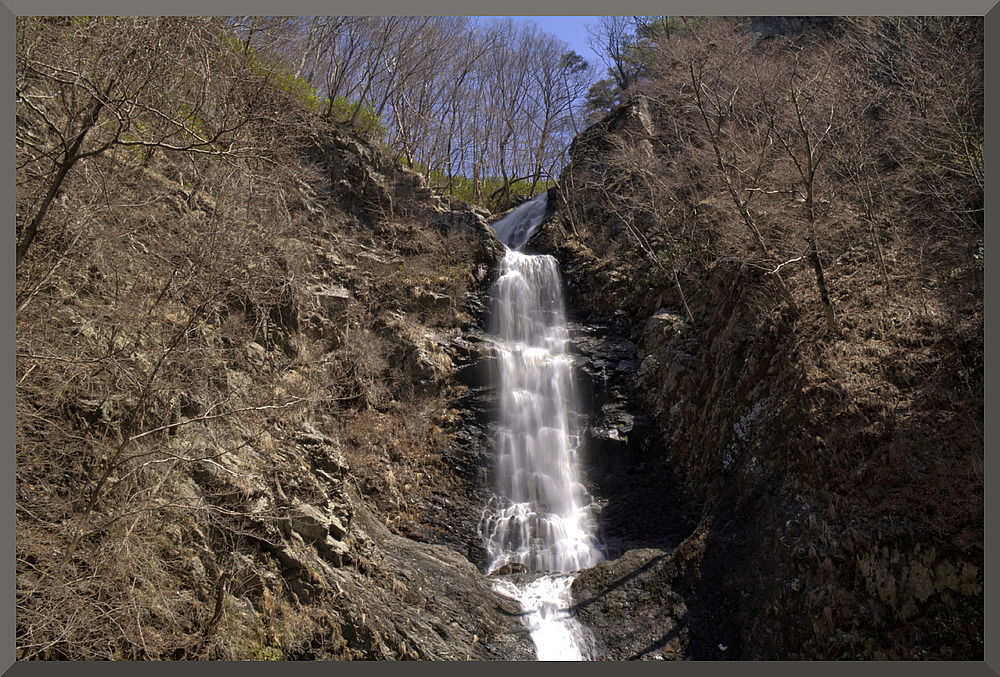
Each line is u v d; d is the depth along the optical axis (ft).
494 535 53.72
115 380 31.71
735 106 69.26
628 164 79.87
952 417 39.47
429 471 57.00
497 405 62.75
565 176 92.22
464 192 117.70
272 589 33.40
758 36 90.17
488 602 42.55
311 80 84.69
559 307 77.56
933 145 60.85
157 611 27.53
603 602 42.32
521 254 80.28
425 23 98.94
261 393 43.29
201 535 32.27
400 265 74.38
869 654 34.37
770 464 45.03
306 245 62.75
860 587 36.32
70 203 32.65
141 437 30.71
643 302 70.23
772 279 55.11
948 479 36.63
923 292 50.19
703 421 54.90
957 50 64.90
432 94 112.06
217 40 36.32
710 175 71.82
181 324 34.50
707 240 66.90
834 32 88.17
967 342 43.32
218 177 41.06
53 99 33.24
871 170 62.03
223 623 29.60
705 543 44.11
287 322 54.80
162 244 36.88
